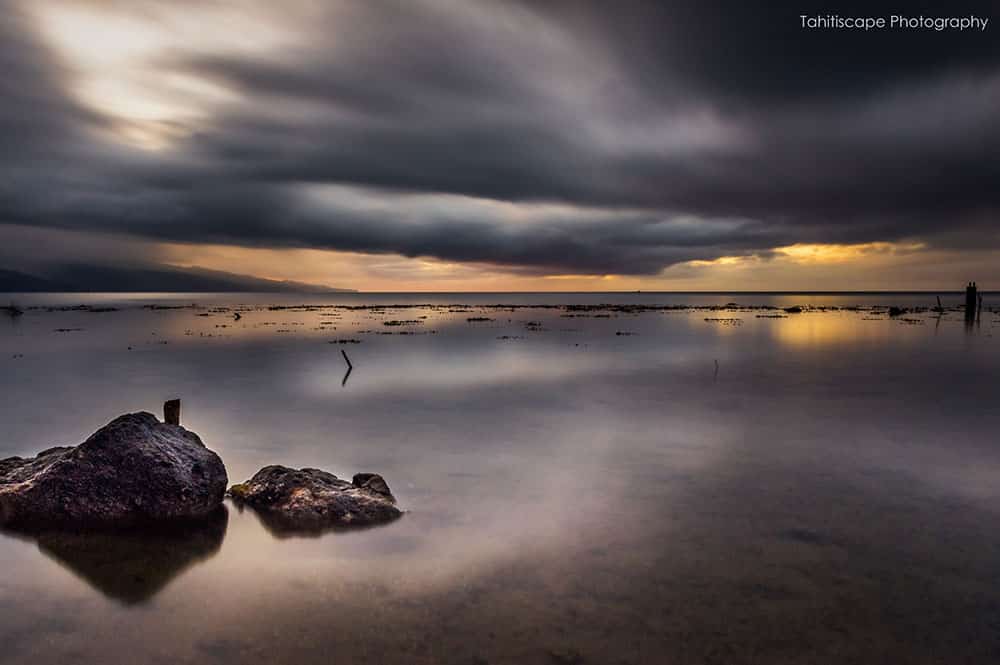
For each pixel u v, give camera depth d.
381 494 11.52
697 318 84.44
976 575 8.52
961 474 13.45
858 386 26.31
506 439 16.86
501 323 73.56
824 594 7.99
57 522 10.34
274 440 16.81
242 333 56.56
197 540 9.77
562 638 6.96
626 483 12.83
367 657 6.57
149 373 30.33
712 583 8.30
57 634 7.04
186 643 6.84
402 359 36.50
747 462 14.49
